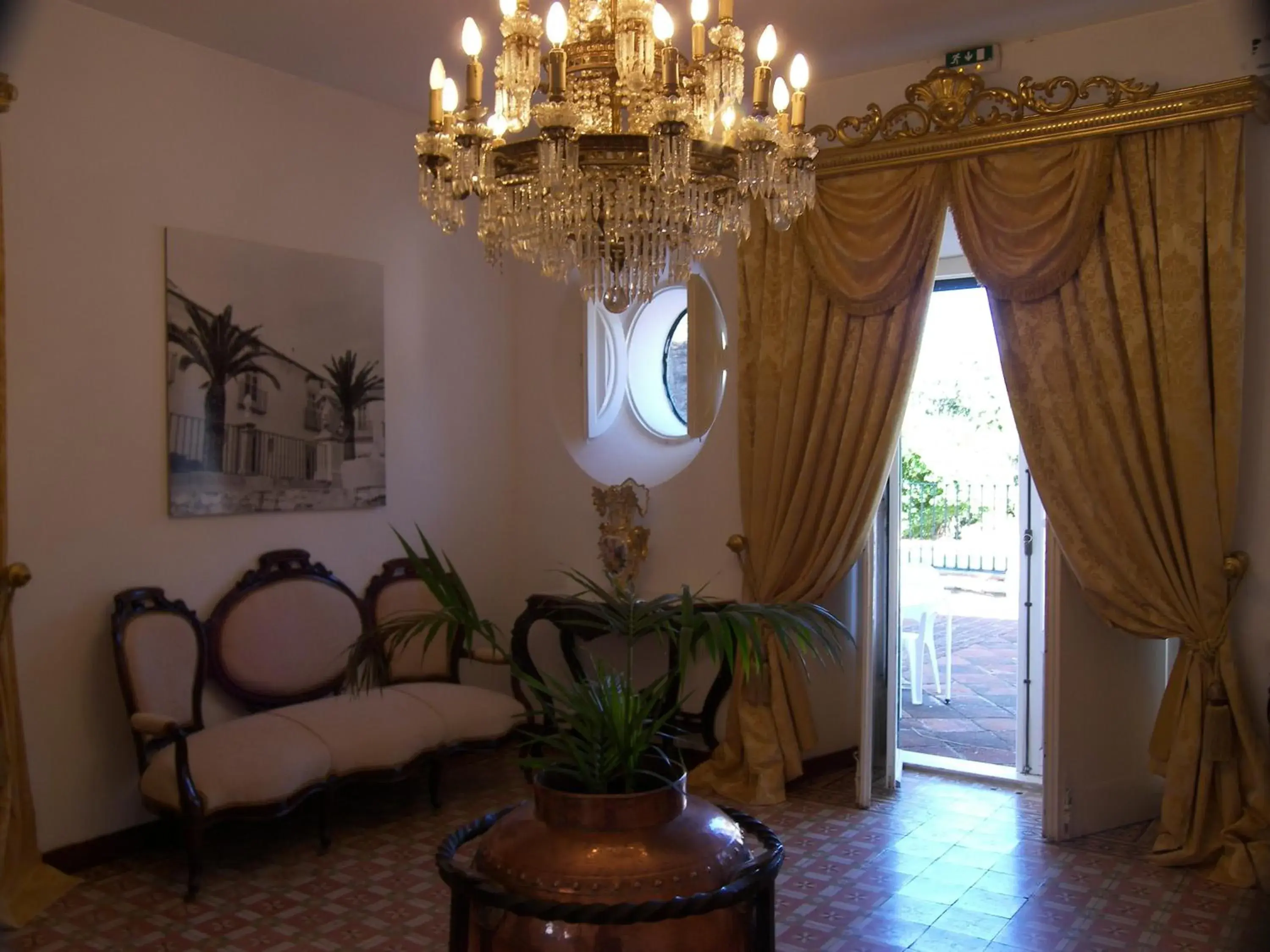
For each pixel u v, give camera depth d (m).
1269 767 3.59
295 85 4.43
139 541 3.88
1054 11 3.74
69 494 3.68
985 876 3.58
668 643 4.63
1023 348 3.91
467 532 5.26
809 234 4.31
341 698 4.18
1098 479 3.79
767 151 2.29
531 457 5.46
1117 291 3.72
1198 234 3.58
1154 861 3.67
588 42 2.53
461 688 4.47
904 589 6.80
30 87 3.56
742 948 2.00
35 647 3.58
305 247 4.47
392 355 4.87
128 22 3.84
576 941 1.89
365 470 4.71
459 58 4.20
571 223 2.58
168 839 3.93
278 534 4.38
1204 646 3.61
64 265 3.66
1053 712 3.88
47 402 3.62
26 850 3.44
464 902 2.05
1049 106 3.80
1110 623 3.84
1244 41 3.59
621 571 4.96
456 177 2.29
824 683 4.75
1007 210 3.90
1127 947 3.04
